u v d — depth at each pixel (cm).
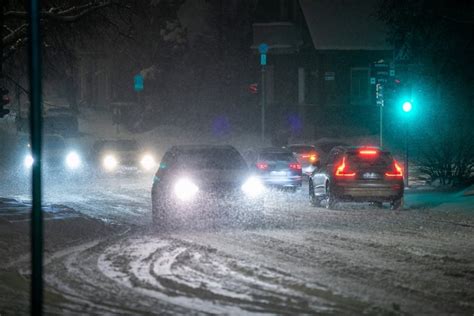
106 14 5603
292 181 5994
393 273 2402
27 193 5888
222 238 3275
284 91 10975
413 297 2053
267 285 2225
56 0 5269
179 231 3556
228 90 11550
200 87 11606
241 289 2170
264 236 3331
